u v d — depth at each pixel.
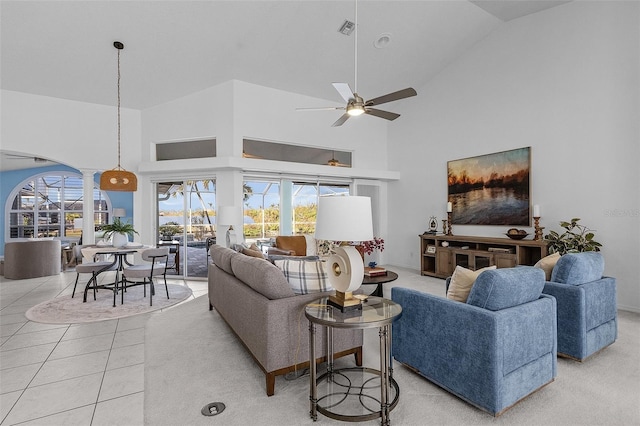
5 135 5.16
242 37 4.58
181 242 5.95
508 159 5.13
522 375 1.92
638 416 1.86
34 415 1.90
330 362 2.32
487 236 5.46
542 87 4.73
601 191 4.12
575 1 4.38
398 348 2.44
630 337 3.05
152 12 3.93
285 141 6.13
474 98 5.63
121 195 9.05
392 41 5.15
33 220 9.02
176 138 5.91
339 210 1.97
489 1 4.63
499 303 1.90
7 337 3.07
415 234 6.76
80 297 4.54
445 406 1.97
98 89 5.36
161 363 2.55
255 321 2.27
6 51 4.30
